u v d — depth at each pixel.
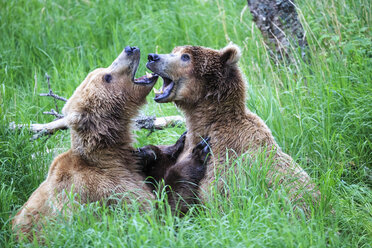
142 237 7.93
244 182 9.29
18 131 12.20
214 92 10.18
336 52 14.13
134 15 18.58
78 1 19.61
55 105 13.59
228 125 10.09
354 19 14.62
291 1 15.04
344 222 9.50
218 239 8.17
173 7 18.52
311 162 11.60
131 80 10.50
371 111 11.96
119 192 9.59
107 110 10.20
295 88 13.11
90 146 9.86
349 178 11.24
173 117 13.22
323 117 12.09
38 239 9.26
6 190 10.88
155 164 10.62
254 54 15.55
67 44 17.83
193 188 9.81
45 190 9.74
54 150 12.27
